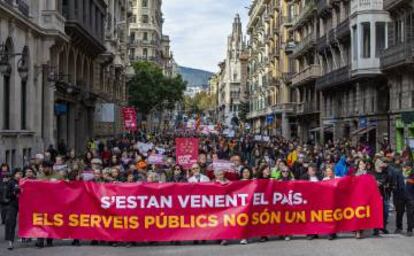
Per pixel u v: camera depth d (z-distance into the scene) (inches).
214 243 581.3
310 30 2556.6
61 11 1520.7
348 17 1768.0
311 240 592.1
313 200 585.3
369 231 660.7
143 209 560.7
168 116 5969.5
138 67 3513.8
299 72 2588.6
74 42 1681.8
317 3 2308.1
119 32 2736.2
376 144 1630.2
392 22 1542.8
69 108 1754.4
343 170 831.1
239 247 556.4
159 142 1818.4
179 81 3703.3
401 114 1430.9
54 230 562.6
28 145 1293.1
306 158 1011.9
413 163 873.5
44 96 1428.4
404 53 1352.1
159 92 3531.0
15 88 1199.6
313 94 2501.2
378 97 1654.8
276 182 576.1
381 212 601.9
